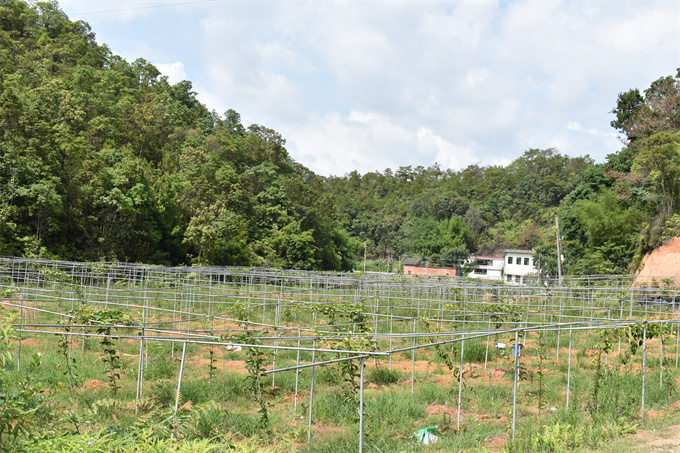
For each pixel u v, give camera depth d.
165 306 24.73
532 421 9.42
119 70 107.25
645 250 48.34
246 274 32.22
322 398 10.95
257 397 9.54
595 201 58.03
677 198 48.81
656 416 9.88
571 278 45.53
